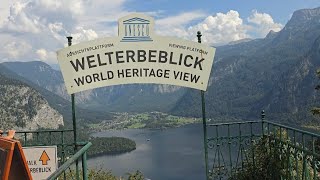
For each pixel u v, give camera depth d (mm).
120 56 6625
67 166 3893
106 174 11602
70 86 6488
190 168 83375
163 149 119938
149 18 6641
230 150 6867
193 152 106250
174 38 6680
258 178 6719
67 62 6508
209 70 6688
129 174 12695
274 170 6477
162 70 6684
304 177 5727
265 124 6938
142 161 100062
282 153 6238
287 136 6398
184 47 6684
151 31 6652
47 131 6496
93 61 6570
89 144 4938
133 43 6637
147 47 6656
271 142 6664
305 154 5387
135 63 6652
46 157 6039
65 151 6402
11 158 3227
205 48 6688
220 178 6785
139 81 6664
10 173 3385
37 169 6016
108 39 6605
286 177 6039
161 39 6672
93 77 6566
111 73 6602
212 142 6824
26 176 3447
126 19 6621
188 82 6699
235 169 6852
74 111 6480
